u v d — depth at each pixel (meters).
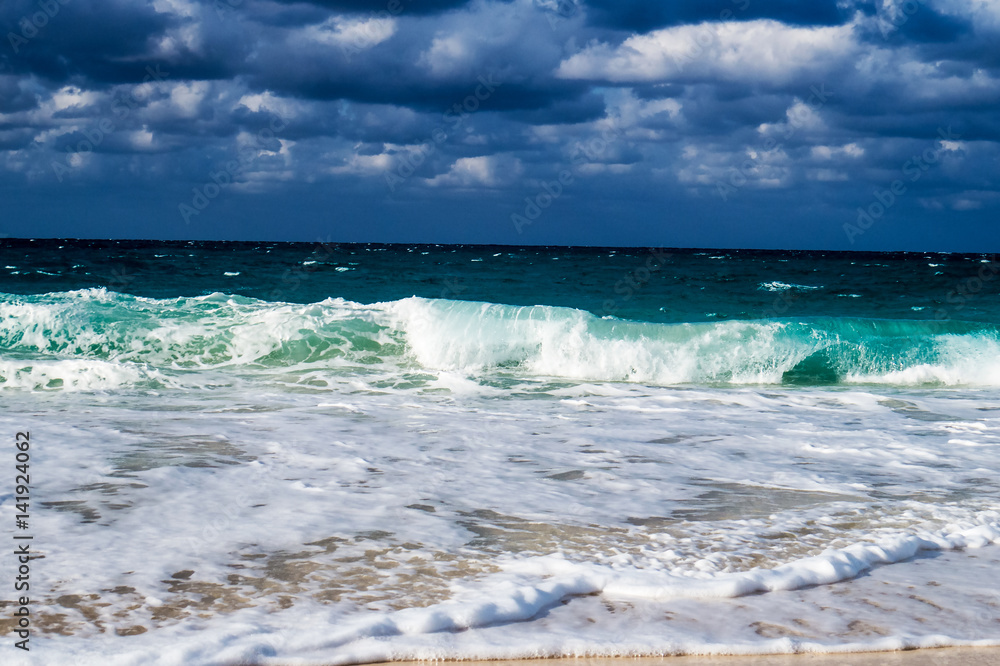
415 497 5.32
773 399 10.16
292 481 5.68
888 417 8.98
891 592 3.80
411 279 33.09
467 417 8.54
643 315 22.53
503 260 56.12
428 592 3.66
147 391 9.84
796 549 4.37
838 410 9.43
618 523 4.80
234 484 5.56
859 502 5.37
